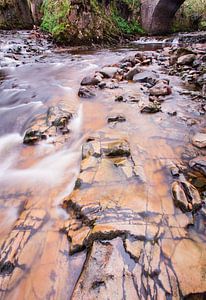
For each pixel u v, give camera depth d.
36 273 1.84
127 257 1.79
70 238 2.04
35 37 13.59
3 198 2.63
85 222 2.12
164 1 18.12
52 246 2.02
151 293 1.61
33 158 3.31
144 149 3.12
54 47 12.27
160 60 8.50
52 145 3.47
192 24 23.55
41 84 6.07
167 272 1.73
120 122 3.88
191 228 2.08
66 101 4.78
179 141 3.32
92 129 3.78
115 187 2.46
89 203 2.27
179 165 2.82
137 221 2.07
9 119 4.34
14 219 2.34
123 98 4.87
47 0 14.79
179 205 2.25
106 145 3.08
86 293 1.59
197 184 2.55
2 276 1.83
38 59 9.14
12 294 1.74
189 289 1.64
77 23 12.96
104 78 6.34
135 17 18.67
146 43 15.68
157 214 2.17
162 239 1.95
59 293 1.72
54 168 3.07
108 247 1.85
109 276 1.67
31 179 2.91
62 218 2.28
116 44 14.77
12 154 3.45
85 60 9.13
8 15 16.00
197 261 1.81
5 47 10.61
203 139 3.27
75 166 3.05
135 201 2.29
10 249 2.01
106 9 15.45
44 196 2.62
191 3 22.59
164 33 20.89
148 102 4.59
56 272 1.84
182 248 1.90
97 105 4.64
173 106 4.45
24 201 2.57
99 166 2.72
